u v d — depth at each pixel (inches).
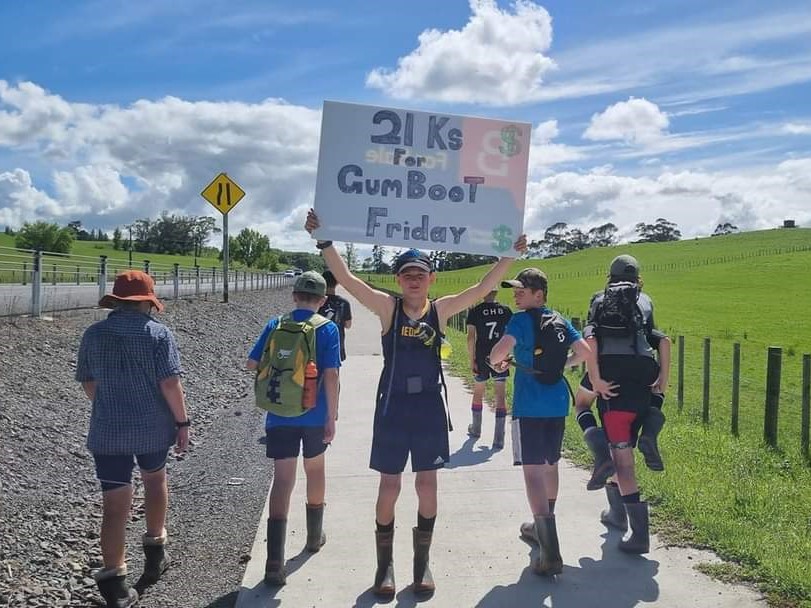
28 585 181.6
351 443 319.9
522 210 187.3
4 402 324.8
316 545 195.8
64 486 265.1
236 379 563.8
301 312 188.2
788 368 749.3
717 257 4040.4
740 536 191.0
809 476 259.6
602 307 194.5
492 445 314.8
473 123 185.5
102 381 170.6
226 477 280.5
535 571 177.6
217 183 1028.5
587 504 229.0
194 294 1163.9
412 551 195.9
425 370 167.9
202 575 187.3
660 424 192.9
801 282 2486.5
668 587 168.9
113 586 167.9
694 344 1015.6
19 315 533.3
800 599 158.9
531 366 183.0
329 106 182.1
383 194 183.5
